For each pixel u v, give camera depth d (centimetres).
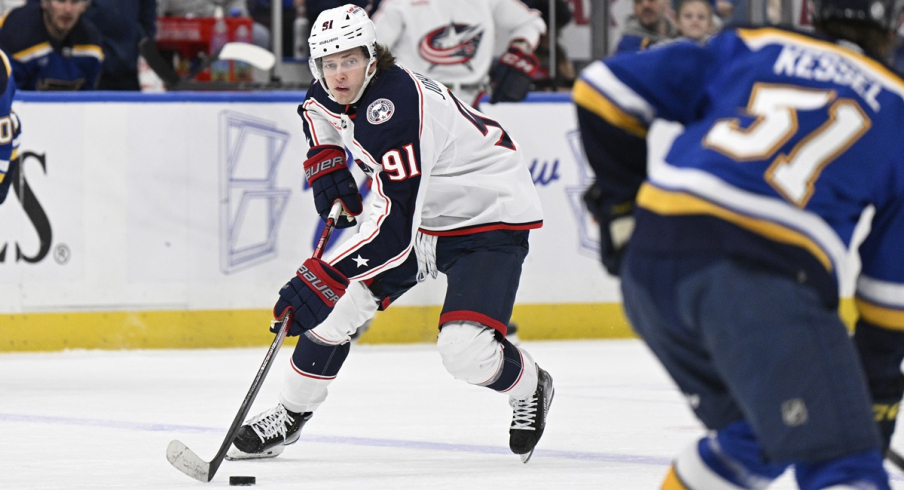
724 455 759
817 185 690
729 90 731
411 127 1263
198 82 2770
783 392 664
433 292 2770
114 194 2655
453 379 2170
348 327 1355
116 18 2902
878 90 715
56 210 2644
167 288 2673
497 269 1350
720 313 675
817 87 711
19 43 2756
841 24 747
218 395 1950
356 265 1261
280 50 2911
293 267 2698
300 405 1362
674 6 2852
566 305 2794
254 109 2681
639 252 718
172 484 1190
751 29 752
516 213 1372
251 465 1317
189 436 1520
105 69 2920
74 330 2656
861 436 672
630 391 1983
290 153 2688
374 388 2045
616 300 2812
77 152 2644
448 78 2736
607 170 764
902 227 729
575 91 764
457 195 1354
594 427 1584
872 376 771
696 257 686
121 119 2653
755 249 676
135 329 2670
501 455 1376
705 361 734
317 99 1355
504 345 1339
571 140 2767
